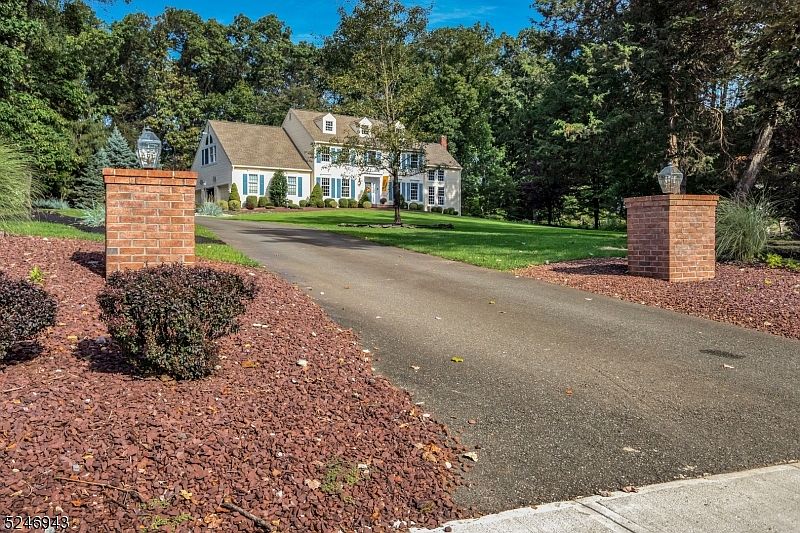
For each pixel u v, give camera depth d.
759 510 2.98
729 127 21.03
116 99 40.44
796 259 10.41
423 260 11.67
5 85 17.69
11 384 3.75
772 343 6.22
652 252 9.28
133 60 49.00
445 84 46.38
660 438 3.92
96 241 9.35
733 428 4.11
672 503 3.05
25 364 4.14
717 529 2.79
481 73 48.41
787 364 5.54
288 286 7.92
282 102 53.09
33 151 17.97
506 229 23.22
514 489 3.20
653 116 21.23
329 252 12.46
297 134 39.38
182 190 7.08
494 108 45.66
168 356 3.99
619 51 20.30
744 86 20.08
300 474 3.10
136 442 3.16
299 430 3.58
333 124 38.94
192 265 7.16
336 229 19.59
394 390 4.50
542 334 6.36
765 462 3.61
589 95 23.14
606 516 2.90
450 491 3.14
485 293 8.35
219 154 37.47
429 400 4.42
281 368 4.64
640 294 8.32
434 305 7.55
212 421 3.53
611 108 22.69
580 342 6.10
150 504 2.71
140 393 3.79
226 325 4.28
